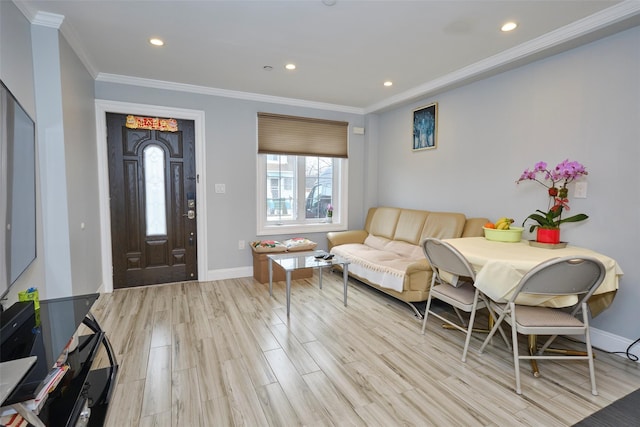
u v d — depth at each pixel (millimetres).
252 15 2209
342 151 4680
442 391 1868
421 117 4004
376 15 2201
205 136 3828
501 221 2740
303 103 4320
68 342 1273
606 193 2344
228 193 3996
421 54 2838
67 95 2422
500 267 1959
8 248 1388
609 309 2357
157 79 3494
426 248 2420
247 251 4156
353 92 3951
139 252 3705
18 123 1580
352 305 3203
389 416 1660
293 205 4531
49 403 1309
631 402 1778
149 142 3670
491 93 3154
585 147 2453
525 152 2875
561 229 2615
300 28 2387
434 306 3221
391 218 4223
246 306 3137
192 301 3258
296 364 2133
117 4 2070
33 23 2168
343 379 1975
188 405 1730
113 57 2910
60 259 2326
